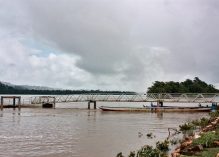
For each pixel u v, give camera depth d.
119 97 72.38
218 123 33.44
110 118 55.16
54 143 28.83
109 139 31.36
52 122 48.25
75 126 42.94
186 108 67.31
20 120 50.72
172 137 31.42
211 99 67.44
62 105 104.56
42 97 81.44
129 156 21.31
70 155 23.66
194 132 33.06
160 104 71.44
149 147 22.69
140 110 69.00
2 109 73.69
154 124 45.38
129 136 33.44
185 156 17.86
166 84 159.25
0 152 24.52
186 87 160.75
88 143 28.83
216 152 18.23
